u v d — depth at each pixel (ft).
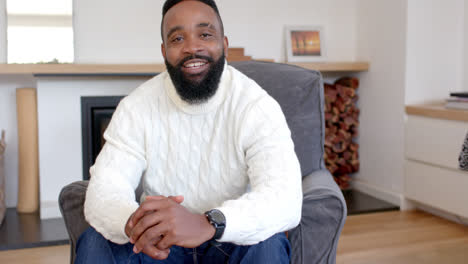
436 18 9.18
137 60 9.49
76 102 8.98
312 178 4.73
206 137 4.19
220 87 4.15
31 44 8.83
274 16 10.31
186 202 4.26
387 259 7.01
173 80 4.02
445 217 8.87
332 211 4.26
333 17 10.71
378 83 9.94
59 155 8.97
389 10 9.52
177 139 4.23
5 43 8.81
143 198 4.53
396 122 9.44
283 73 5.42
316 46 10.45
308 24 10.55
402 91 9.21
